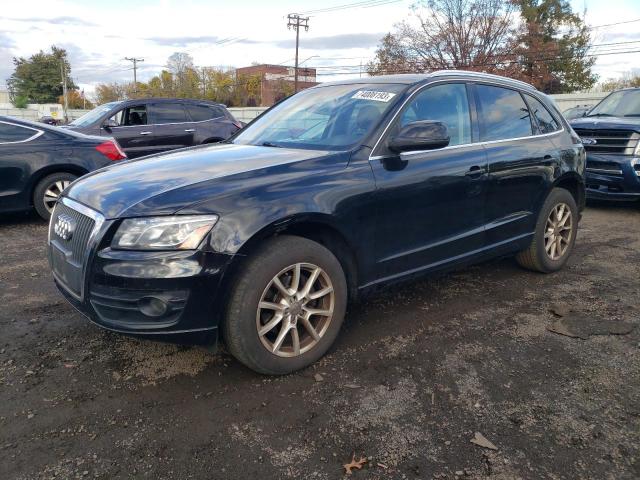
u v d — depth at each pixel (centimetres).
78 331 357
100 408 270
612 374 309
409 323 376
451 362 321
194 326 269
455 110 396
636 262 535
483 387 294
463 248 395
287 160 317
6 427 254
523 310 404
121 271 262
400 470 229
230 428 255
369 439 249
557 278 482
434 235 370
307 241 298
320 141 359
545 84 3950
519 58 3841
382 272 345
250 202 279
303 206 292
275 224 281
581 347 343
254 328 283
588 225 713
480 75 434
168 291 261
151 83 7538
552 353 335
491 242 418
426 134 325
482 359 326
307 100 426
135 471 226
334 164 320
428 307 407
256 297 281
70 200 315
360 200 318
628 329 370
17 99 5806
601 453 240
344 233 313
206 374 304
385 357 326
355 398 282
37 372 304
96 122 1003
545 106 487
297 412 269
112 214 271
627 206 849
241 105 6944
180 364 315
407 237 352
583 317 391
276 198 286
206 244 263
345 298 322
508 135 431
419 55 4053
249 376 302
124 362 316
